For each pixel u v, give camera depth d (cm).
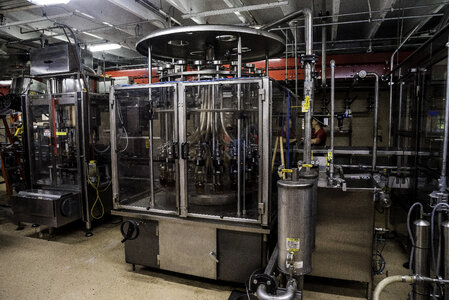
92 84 405
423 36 434
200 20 437
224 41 272
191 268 249
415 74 298
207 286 253
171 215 250
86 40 568
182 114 237
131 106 292
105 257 306
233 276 239
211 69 270
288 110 311
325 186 229
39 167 400
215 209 255
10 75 564
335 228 231
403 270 272
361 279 230
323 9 403
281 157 264
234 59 332
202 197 259
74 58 366
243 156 245
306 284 254
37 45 543
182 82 235
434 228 200
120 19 449
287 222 176
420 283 179
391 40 538
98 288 250
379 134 546
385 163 477
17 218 359
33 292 245
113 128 268
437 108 236
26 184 390
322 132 482
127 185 317
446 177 208
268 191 221
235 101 250
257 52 315
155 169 328
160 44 277
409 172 313
